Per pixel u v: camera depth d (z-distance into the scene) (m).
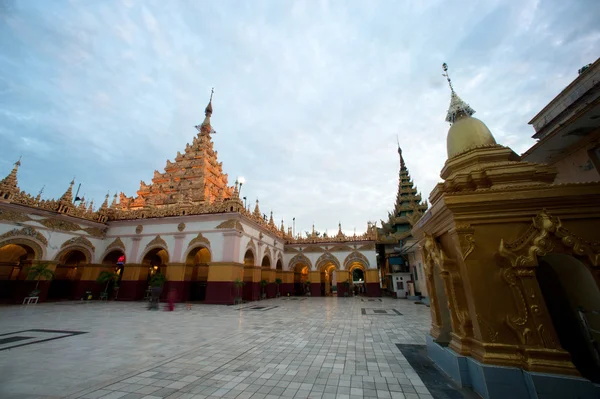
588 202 3.68
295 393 4.07
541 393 3.14
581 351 4.12
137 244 20.39
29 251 17.05
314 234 30.17
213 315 12.51
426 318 11.77
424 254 6.06
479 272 3.87
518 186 3.96
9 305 14.90
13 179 15.97
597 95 4.97
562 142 5.75
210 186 27.05
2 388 4.15
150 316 11.88
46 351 6.24
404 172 30.61
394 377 4.67
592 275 3.49
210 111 33.69
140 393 4.02
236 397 3.92
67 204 18.45
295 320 11.22
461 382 4.03
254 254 21.59
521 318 3.55
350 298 24.58
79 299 19.23
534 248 3.57
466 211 4.06
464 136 5.73
